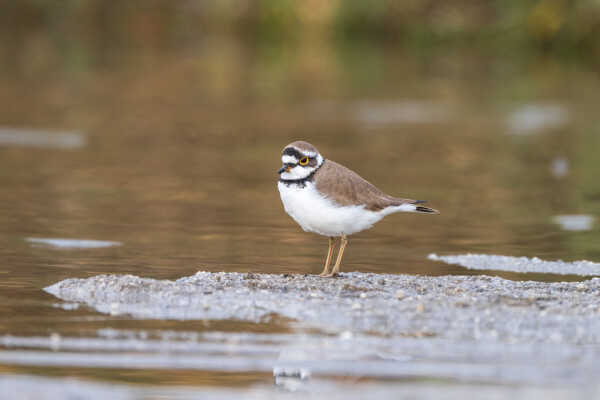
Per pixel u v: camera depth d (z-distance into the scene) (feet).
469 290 32.01
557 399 22.08
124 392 22.40
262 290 31.40
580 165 66.03
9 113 85.71
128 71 122.42
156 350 25.41
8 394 22.02
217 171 62.03
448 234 44.91
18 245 39.91
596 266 38.11
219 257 38.58
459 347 25.81
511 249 41.50
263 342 26.11
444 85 115.44
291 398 22.07
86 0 178.60
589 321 28.14
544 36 144.56
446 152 71.15
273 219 47.65
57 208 48.70
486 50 148.66
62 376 23.35
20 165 61.57
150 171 61.21
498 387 22.86
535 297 30.91
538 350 25.57
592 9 140.56
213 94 104.01
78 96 99.09
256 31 174.60
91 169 61.21
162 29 178.91
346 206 33.78
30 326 27.40
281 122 85.61
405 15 159.84
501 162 67.26
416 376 23.56
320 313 28.84
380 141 75.87
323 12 167.02
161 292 30.99
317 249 40.93
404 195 54.65
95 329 27.17
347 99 102.06
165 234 43.27
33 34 165.89
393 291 31.73
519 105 99.30
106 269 35.81
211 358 24.85
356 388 22.80
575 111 95.14
